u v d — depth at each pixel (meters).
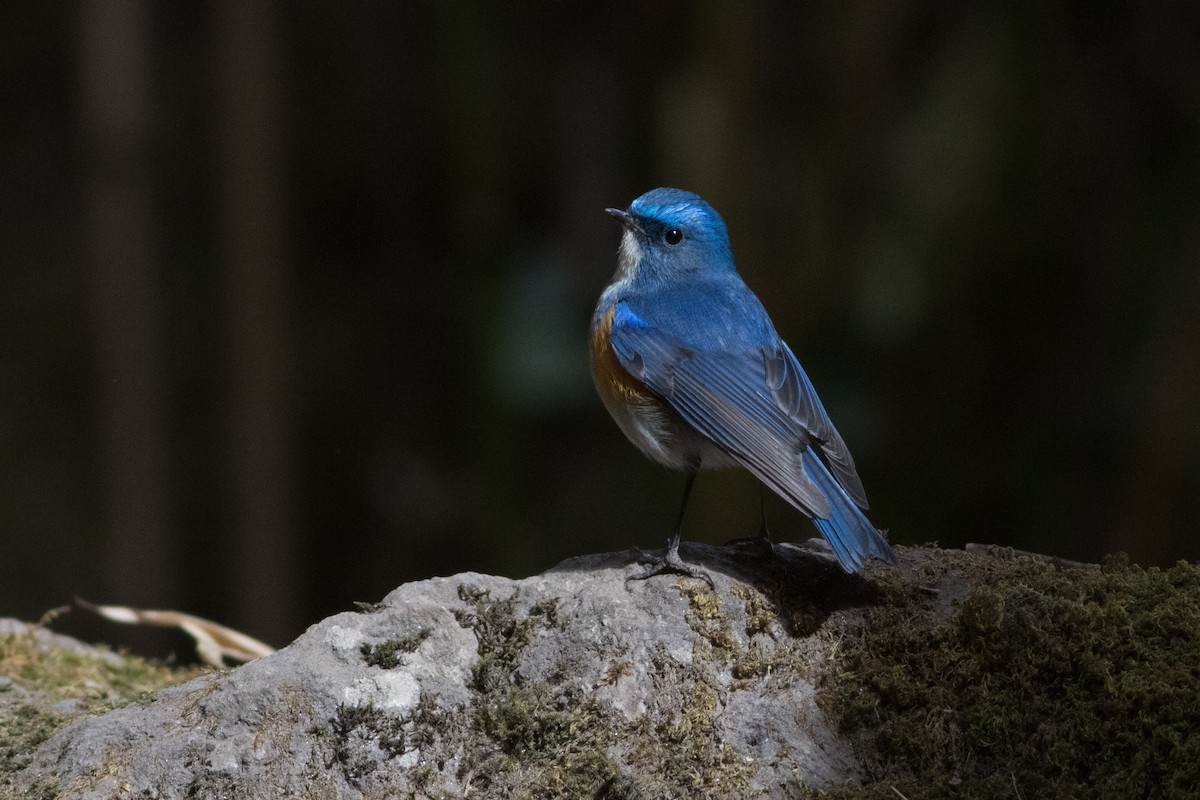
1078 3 12.59
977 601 5.30
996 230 12.20
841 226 11.66
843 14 11.52
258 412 12.41
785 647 5.52
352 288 14.88
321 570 14.44
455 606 5.64
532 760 5.13
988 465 12.57
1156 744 4.81
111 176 12.70
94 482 14.02
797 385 6.56
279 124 12.34
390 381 14.76
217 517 14.27
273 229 12.32
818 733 5.18
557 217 14.06
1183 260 12.22
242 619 12.58
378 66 14.88
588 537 13.79
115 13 12.48
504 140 13.84
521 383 11.52
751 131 10.79
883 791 4.89
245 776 5.05
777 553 6.17
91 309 12.95
